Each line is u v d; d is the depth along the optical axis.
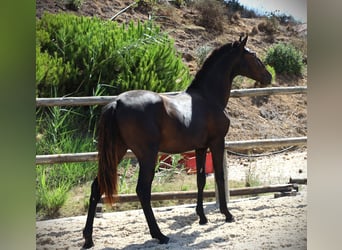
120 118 3.71
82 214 5.24
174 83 7.76
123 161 6.73
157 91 7.44
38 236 4.17
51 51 7.50
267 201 5.41
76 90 7.25
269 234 4.23
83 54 7.50
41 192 5.34
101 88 7.34
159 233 3.92
